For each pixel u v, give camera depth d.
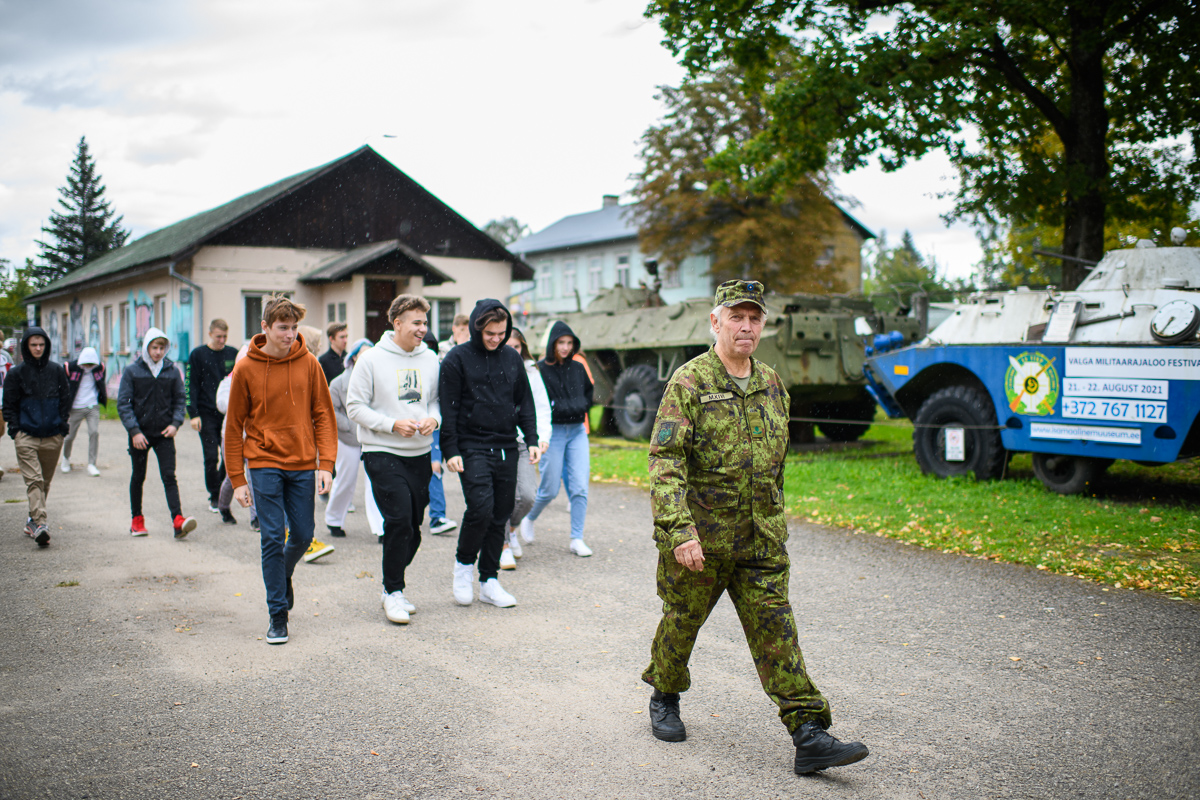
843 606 5.13
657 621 4.89
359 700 3.79
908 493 8.57
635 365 14.63
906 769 3.13
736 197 32.34
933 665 4.17
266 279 21.98
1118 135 12.81
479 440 5.08
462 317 7.45
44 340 6.89
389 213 23.88
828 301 13.54
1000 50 11.73
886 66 11.55
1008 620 4.84
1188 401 7.46
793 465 10.54
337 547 6.78
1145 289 8.12
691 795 2.96
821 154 12.67
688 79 12.84
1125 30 11.15
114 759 3.22
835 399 13.30
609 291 16.89
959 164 12.61
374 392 4.91
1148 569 5.70
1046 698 3.77
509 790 2.99
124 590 5.54
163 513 8.16
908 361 9.79
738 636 4.64
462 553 5.16
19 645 4.49
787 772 3.12
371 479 4.91
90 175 54.97
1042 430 8.48
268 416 4.61
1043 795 2.94
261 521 4.59
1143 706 3.68
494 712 3.66
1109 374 7.96
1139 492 8.73
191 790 2.99
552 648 4.45
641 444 13.71
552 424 6.41
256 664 4.23
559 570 6.05
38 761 3.21
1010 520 7.23
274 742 3.37
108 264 27.84
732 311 3.08
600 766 3.17
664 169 33.03
